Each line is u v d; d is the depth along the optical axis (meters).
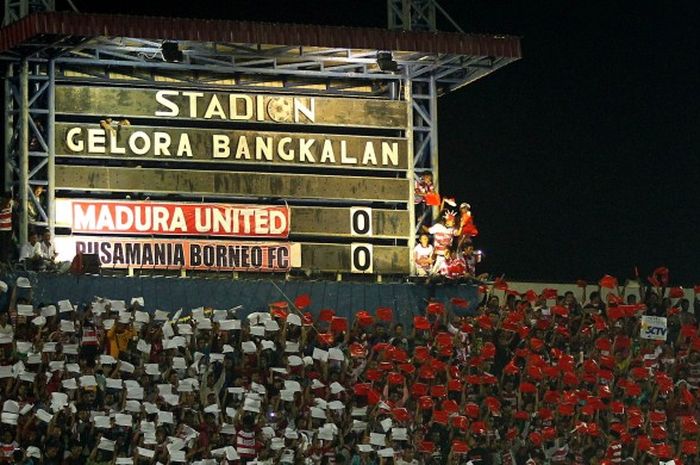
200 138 46.59
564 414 45.41
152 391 42.22
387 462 42.56
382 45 45.88
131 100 46.31
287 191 47.19
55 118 45.75
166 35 44.34
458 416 44.00
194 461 41.16
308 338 45.06
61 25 43.56
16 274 43.81
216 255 46.44
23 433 40.28
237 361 43.97
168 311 44.94
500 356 46.44
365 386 43.78
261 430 42.03
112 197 46.69
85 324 43.12
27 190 45.03
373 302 46.69
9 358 41.81
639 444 45.53
